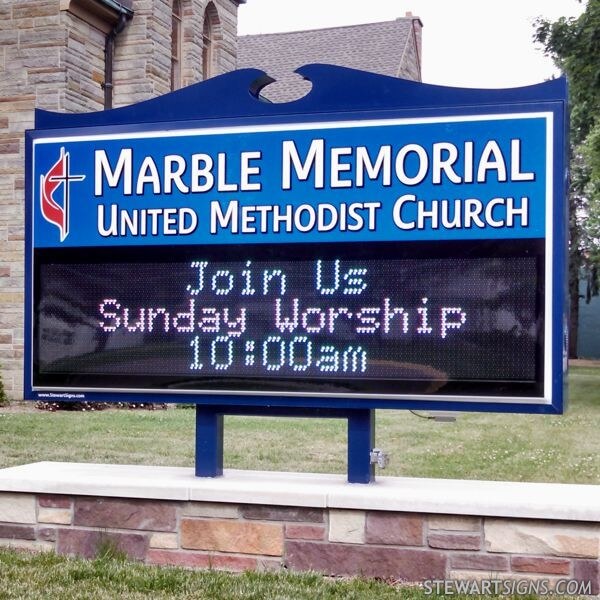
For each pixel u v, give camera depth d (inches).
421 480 237.0
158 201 239.8
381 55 1080.2
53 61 528.7
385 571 219.0
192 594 207.5
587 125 694.5
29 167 247.4
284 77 1064.2
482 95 224.7
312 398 230.1
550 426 491.5
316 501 221.1
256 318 233.5
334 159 230.1
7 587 211.0
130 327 240.5
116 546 231.9
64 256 245.0
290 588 209.5
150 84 571.5
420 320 225.1
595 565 209.9
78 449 375.9
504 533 213.8
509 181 221.5
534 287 219.9
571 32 631.8
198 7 633.0
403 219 226.7
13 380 530.0
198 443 239.3
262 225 233.8
